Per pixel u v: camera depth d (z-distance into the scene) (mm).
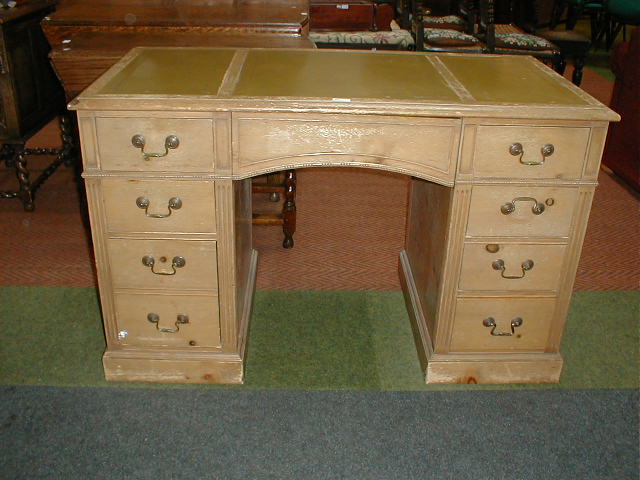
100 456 1875
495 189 1909
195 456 1885
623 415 2094
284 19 3191
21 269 2936
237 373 2168
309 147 1854
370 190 3930
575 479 1844
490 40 4859
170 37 3041
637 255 3197
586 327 2574
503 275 2037
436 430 2010
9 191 3506
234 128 1819
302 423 2023
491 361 2174
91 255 3080
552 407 2121
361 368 2299
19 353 2336
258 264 2945
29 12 3359
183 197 1915
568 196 1931
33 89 3479
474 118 1808
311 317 2600
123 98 1783
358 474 1836
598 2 7035
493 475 1848
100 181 1890
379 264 3055
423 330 2314
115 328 2125
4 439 1926
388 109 1786
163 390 2152
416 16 4848
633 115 3943
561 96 1928
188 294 2062
